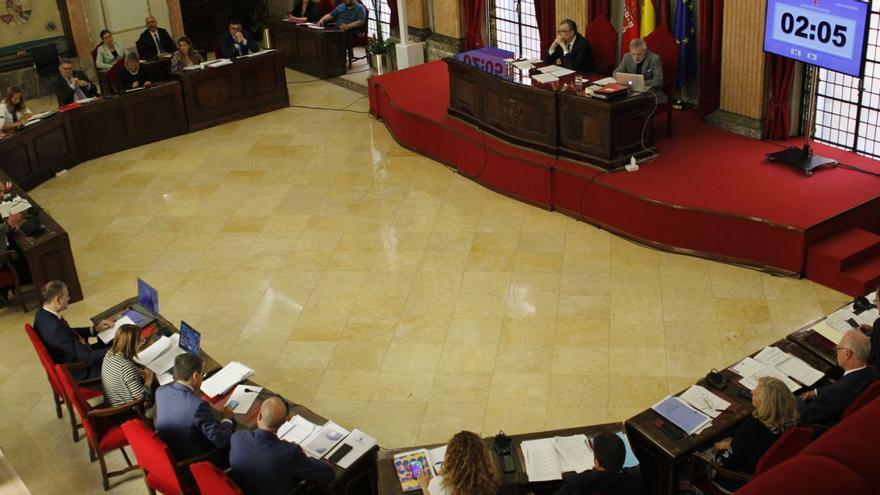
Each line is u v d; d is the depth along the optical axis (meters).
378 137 12.50
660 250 8.98
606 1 11.37
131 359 6.34
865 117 9.41
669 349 7.52
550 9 12.17
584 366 7.41
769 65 9.74
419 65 13.59
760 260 8.51
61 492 6.50
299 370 7.68
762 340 7.54
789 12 8.88
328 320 8.34
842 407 5.45
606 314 8.06
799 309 7.90
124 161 12.35
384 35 15.94
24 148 11.48
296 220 10.27
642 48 9.87
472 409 7.04
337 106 13.82
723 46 10.13
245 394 6.17
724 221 8.52
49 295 6.96
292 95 14.45
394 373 7.54
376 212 10.31
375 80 12.99
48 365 6.65
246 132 13.08
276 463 5.02
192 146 12.71
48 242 8.63
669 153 9.89
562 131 9.74
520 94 9.93
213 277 9.23
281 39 15.77
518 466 5.32
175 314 8.62
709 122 10.60
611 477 4.62
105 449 6.30
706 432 5.47
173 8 15.81
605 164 9.42
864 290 7.91
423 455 5.43
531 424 6.81
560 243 9.30
